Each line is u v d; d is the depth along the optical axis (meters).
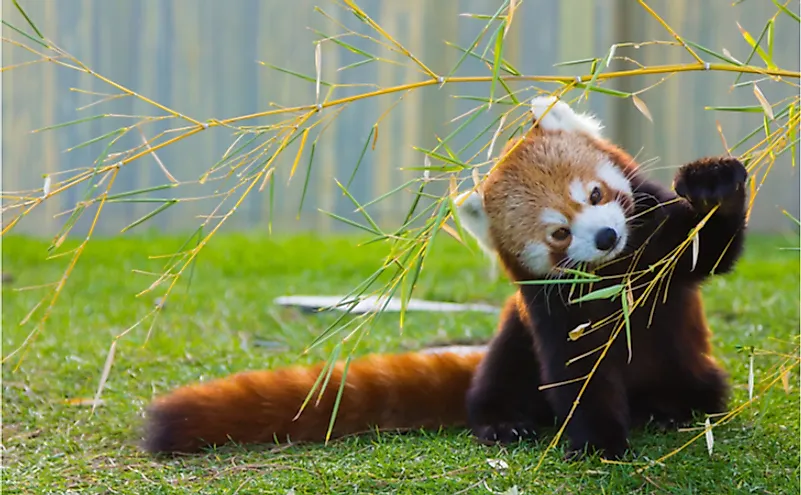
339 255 18.38
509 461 6.86
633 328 7.41
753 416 7.62
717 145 21.00
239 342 11.17
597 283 7.28
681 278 7.37
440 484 6.43
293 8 22.09
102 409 8.61
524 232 7.30
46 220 22.12
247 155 6.07
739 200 6.68
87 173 6.11
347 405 7.84
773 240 19.12
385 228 22.45
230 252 18.55
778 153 6.21
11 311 13.22
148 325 12.03
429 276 15.59
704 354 7.85
